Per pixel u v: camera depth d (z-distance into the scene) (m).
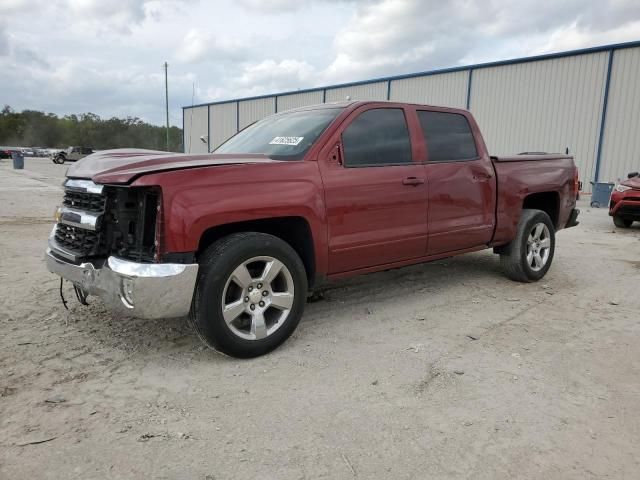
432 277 6.03
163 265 3.17
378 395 3.10
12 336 3.94
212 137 40.09
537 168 5.88
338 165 4.05
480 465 2.43
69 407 2.90
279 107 33.19
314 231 3.86
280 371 3.41
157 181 3.16
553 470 2.41
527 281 5.84
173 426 2.73
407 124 4.65
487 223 5.26
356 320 4.46
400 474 2.36
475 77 22.28
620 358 3.71
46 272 5.92
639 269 6.70
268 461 2.44
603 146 18.39
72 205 3.79
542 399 3.08
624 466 2.44
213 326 3.36
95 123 103.06
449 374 3.39
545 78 19.91
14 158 33.25
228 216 3.38
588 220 12.48
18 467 2.36
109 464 2.40
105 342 3.85
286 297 3.71
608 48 17.92
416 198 4.54
